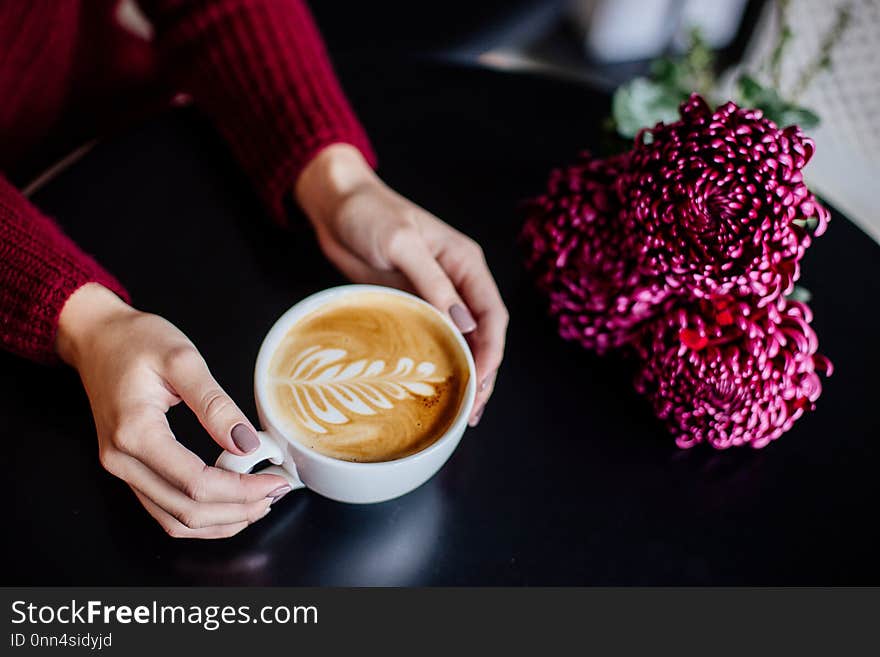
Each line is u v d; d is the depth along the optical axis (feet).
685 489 2.26
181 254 2.66
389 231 2.43
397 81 3.33
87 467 2.17
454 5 3.90
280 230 2.78
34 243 2.29
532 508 2.19
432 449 1.95
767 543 2.17
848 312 2.73
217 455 2.21
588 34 6.52
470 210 2.90
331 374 2.12
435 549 2.10
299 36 3.02
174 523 1.99
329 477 1.95
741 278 1.96
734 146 1.94
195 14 3.00
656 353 2.22
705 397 2.14
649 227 2.02
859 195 5.71
